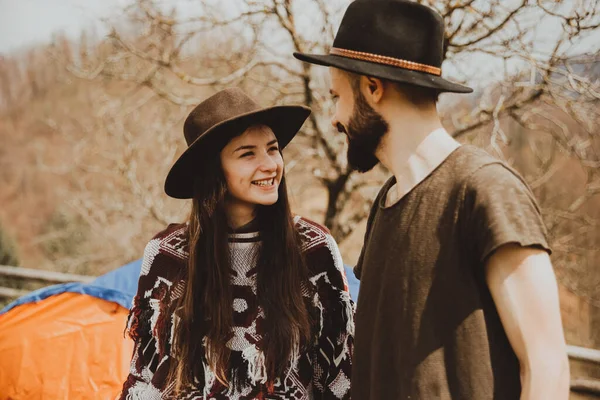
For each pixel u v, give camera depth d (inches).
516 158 193.2
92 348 105.6
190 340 62.2
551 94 142.3
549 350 39.3
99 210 229.1
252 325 62.2
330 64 46.8
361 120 48.0
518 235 39.4
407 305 44.7
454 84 46.3
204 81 162.6
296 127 68.2
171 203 216.5
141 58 179.2
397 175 47.8
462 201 42.6
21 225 629.3
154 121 219.3
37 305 112.3
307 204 210.7
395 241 46.1
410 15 46.3
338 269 64.7
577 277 193.6
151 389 64.2
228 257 63.0
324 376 65.4
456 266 42.8
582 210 198.4
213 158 61.9
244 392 61.6
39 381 102.0
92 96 218.2
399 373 45.3
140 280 65.6
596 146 168.1
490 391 41.9
